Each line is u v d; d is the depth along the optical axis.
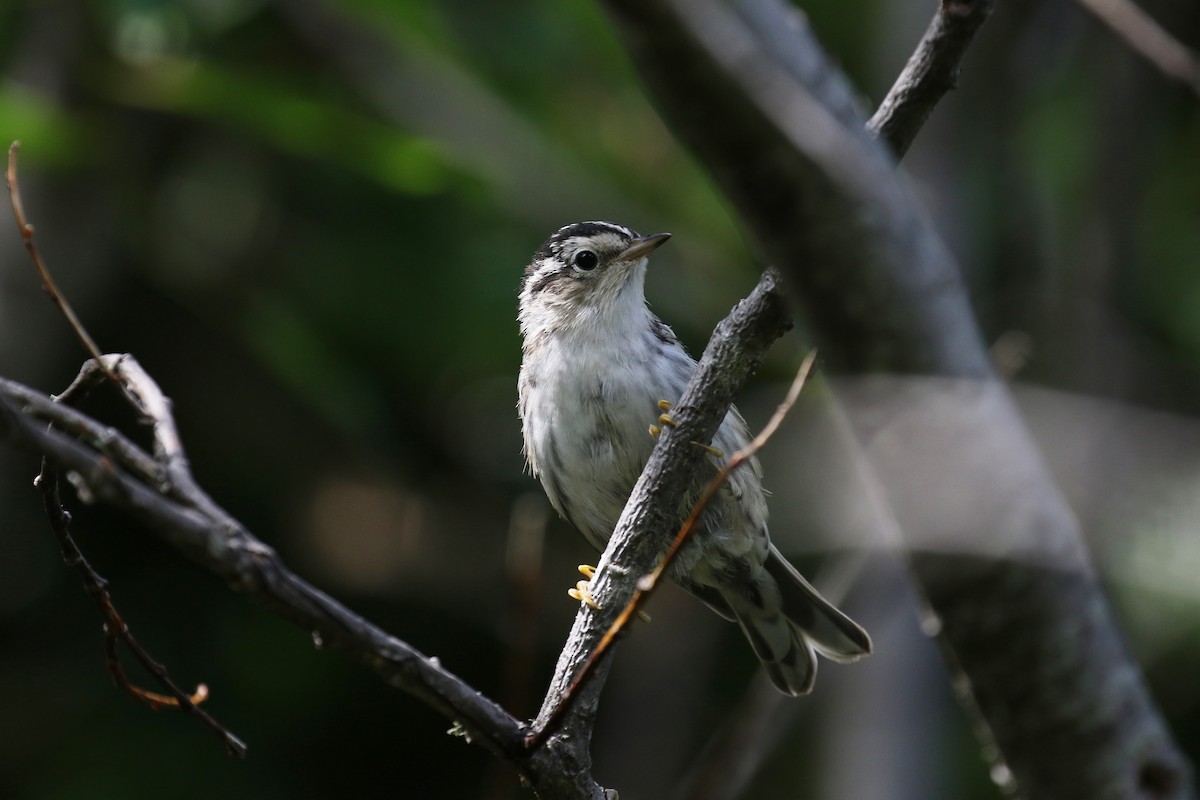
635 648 14.81
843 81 3.93
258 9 11.81
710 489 5.12
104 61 11.55
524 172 11.98
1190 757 11.92
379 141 11.21
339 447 13.70
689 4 3.21
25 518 12.88
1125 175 12.55
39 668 12.66
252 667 12.79
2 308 12.08
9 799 11.91
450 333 12.55
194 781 12.28
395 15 11.55
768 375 11.38
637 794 14.02
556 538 13.80
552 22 12.23
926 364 3.77
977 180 11.86
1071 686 4.16
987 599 4.09
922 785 10.70
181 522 4.05
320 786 12.89
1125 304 12.45
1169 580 7.89
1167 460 7.55
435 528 13.71
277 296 12.47
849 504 8.38
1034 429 7.63
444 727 13.35
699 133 3.41
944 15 4.66
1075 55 12.80
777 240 3.59
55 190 12.16
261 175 12.95
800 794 12.47
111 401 13.05
